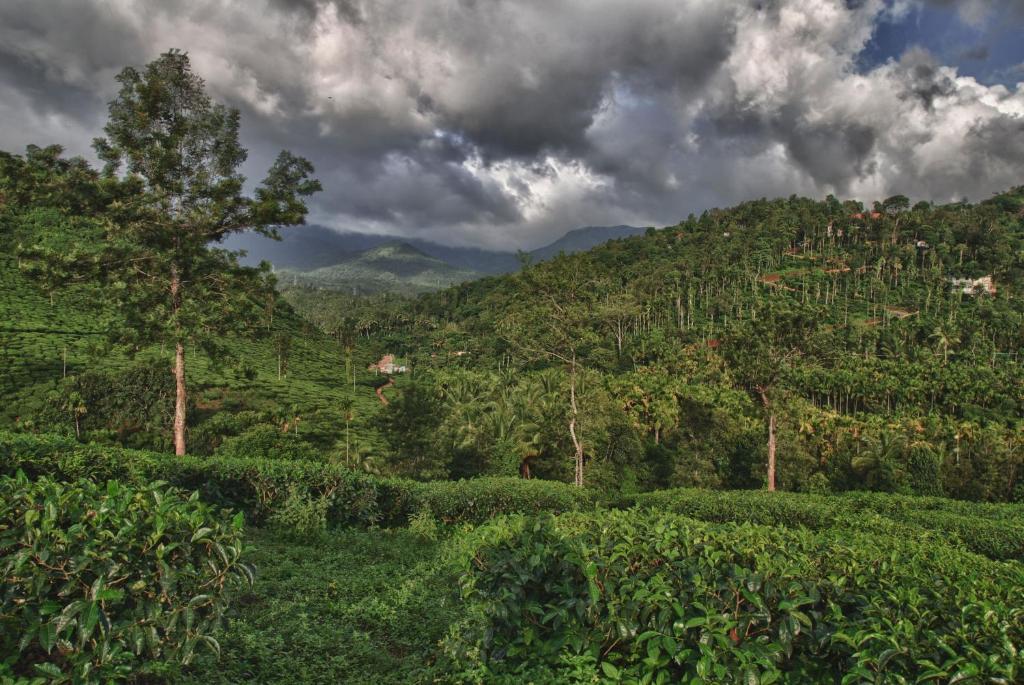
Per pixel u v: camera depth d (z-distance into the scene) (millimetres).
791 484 45344
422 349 137875
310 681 4305
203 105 21625
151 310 21172
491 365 104312
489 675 4215
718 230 187000
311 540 9438
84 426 41688
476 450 39594
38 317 72000
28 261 20453
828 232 168000
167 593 3154
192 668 3939
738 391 63625
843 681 3217
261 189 22406
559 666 4086
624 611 3818
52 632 2816
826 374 81438
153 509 3414
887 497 16422
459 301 189000
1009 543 11109
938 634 3332
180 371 22078
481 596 4594
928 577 4094
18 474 3523
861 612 3682
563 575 4121
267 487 10758
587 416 35438
